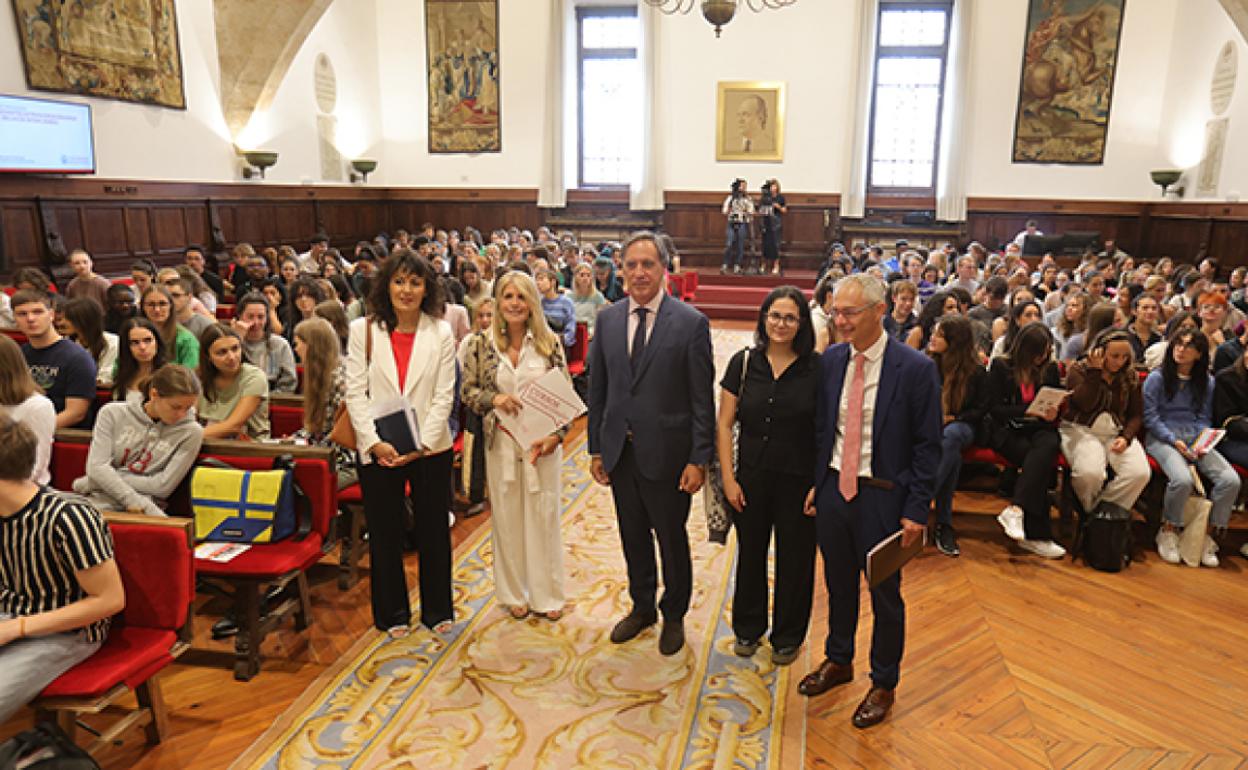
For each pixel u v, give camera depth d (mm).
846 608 2965
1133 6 13648
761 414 2969
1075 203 14352
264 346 4812
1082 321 6012
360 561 4188
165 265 10477
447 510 3369
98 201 9328
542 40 15273
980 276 9070
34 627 2336
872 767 2656
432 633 3451
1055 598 3863
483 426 3514
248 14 11484
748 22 14680
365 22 15180
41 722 2463
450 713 2898
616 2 15258
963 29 14055
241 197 11906
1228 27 12016
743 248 14570
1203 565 4234
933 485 2695
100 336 4895
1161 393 4496
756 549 3162
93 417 4410
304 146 13547
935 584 4012
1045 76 14078
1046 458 4305
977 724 2889
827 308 5125
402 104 15844
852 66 14469
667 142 15328
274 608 3564
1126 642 3465
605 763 2645
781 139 15000
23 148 8164
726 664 3246
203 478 3295
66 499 2414
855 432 2732
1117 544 4121
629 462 3189
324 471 3316
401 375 3230
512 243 11781
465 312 5578
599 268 8992
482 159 15883
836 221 15016
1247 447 4398
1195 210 12656
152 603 2664
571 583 3922
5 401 3279
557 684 3090
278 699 2986
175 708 2918
